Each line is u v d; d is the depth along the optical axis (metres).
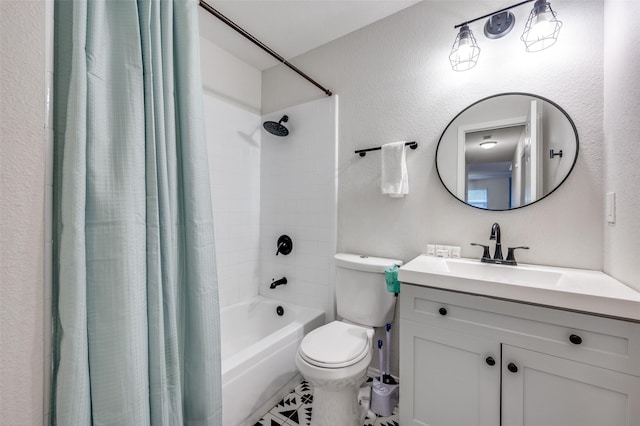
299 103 2.17
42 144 0.62
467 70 1.51
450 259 1.47
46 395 0.64
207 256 0.98
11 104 0.57
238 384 1.31
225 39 1.97
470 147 1.49
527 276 1.24
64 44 0.70
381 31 1.80
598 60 1.20
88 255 0.70
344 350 1.26
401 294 1.23
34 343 0.61
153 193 0.81
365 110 1.86
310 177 2.09
